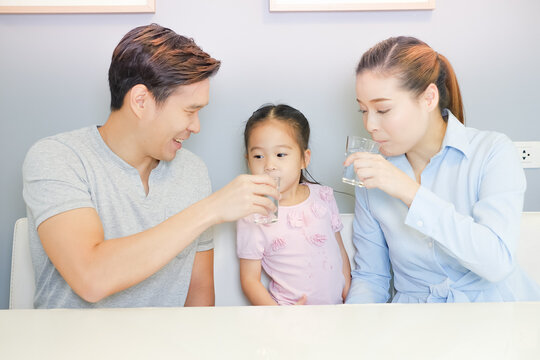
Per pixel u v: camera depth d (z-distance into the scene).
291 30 1.60
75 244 0.97
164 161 1.28
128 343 0.72
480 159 1.22
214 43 1.60
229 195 0.98
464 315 0.81
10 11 1.53
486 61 1.63
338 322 0.79
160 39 1.08
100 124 1.61
